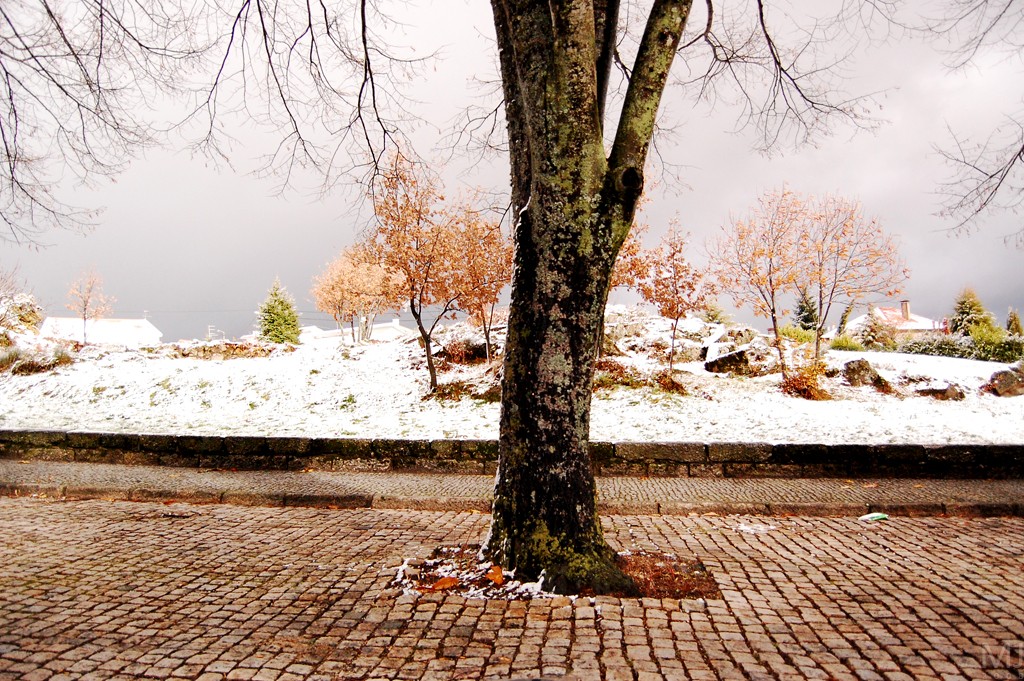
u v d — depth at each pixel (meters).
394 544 5.90
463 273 16.70
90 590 4.63
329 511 7.53
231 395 16.02
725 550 5.69
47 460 10.54
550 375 4.63
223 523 6.82
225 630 3.95
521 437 4.76
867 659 3.50
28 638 3.78
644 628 3.93
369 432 12.03
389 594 4.54
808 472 9.09
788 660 3.50
